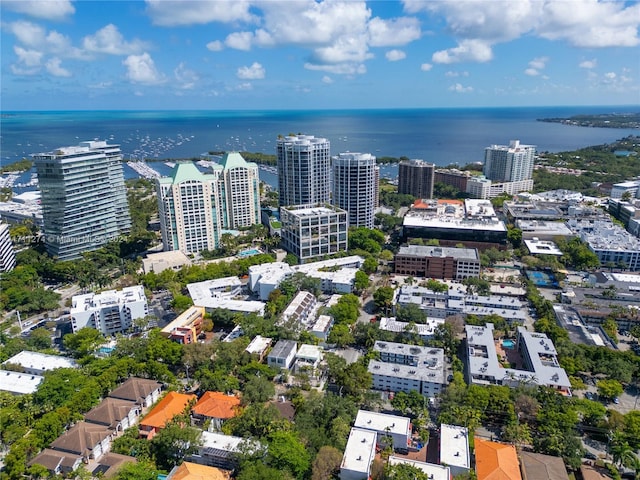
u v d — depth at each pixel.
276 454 171.25
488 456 173.50
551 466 171.75
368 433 184.88
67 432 193.00
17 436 193.25
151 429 197.88
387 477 163.50
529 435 187.50
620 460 178.75
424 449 189.75
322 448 173.75
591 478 170.12
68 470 179.38
